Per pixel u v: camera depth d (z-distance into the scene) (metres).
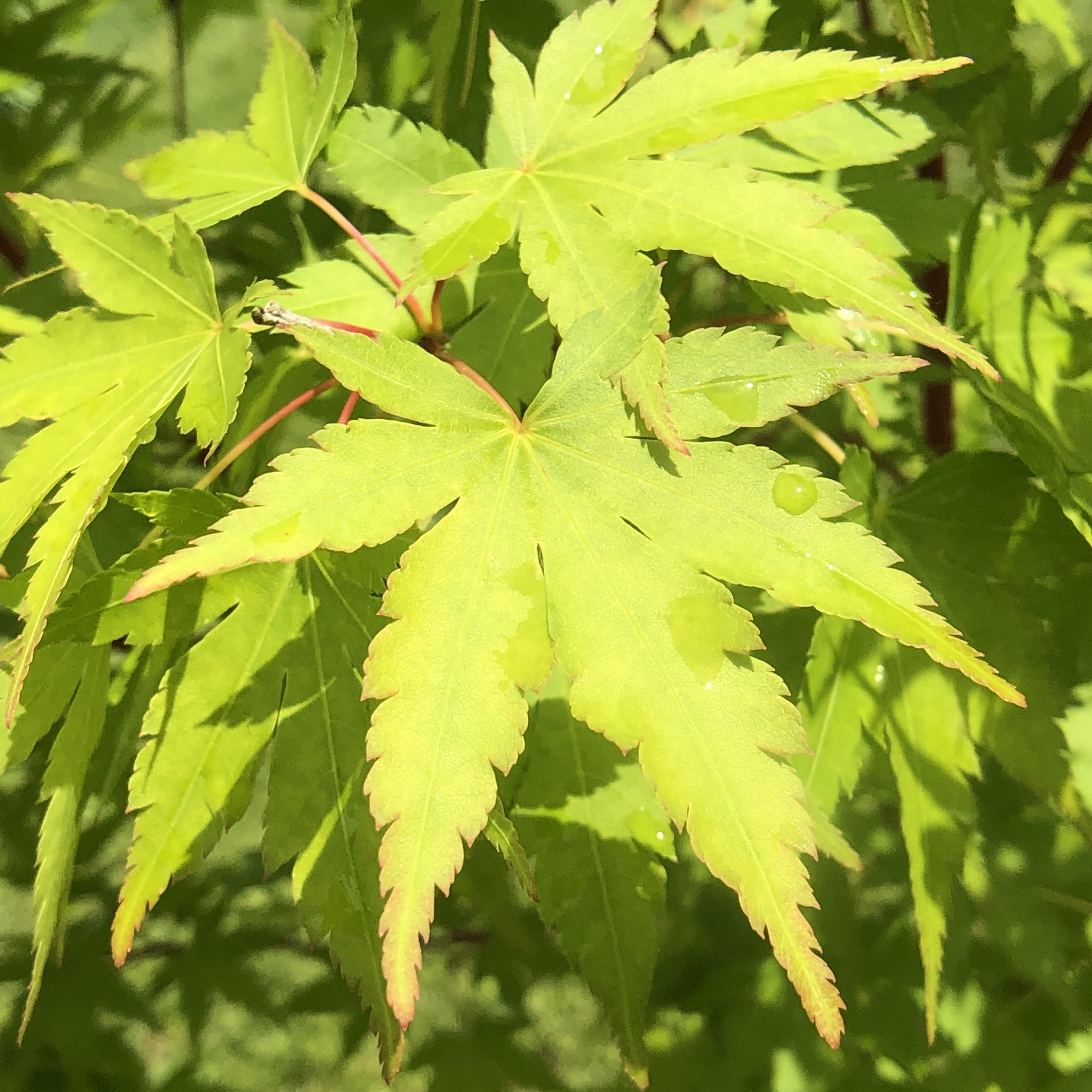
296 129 0.17
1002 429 0.17
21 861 0.29
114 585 0.14
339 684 0.15
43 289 0.20
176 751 0.14
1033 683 0.17
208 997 0.32
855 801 0.26
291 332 0.13
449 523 0.13
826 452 0.29
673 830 0.16
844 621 0.17
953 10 0.20
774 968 0.31
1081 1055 0.26
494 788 0.13
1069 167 0.24
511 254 0.17
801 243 0.14
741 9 0.20
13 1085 0.30
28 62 0.26
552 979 0.31
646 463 0.14
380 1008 0.14
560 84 0.16
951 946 0.27
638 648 0.13
